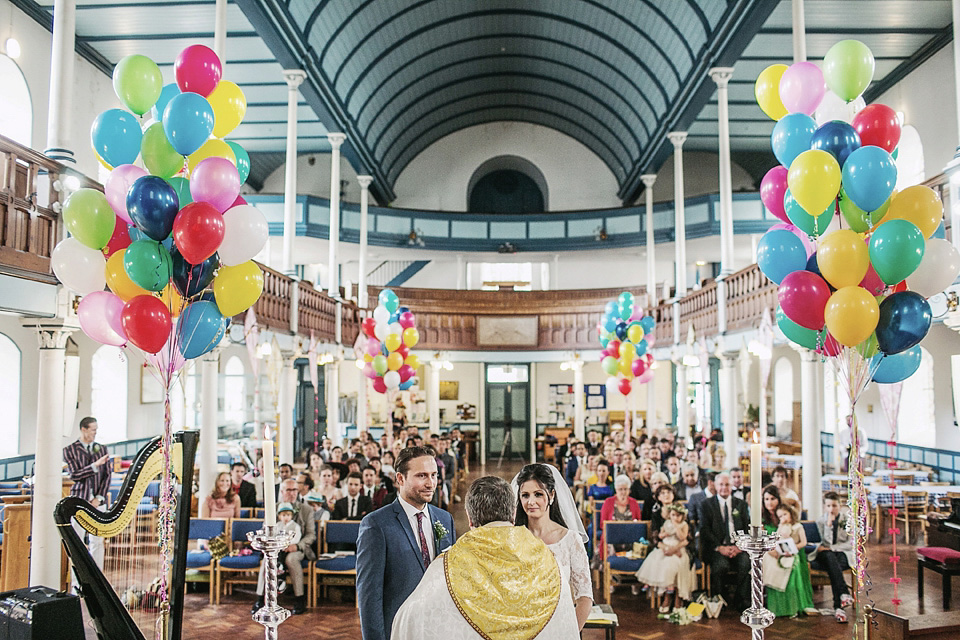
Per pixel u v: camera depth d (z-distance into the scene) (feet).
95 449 26.32
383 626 9.79
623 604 24.99
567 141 84.99
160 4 40.14
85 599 11.94
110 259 15.08
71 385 35.24
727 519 23.94
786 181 16.58
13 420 38.29
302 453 72.38
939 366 43.75
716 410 72.90
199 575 25.77
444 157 85.15
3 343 38.22
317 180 76.84
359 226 71.00
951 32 43.32
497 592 7.23
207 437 32.99
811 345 17.11
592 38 57.98
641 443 48.73
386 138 71.46
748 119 62.34
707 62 43.73
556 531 10.87
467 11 56.75
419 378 79.00
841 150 15.06
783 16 41.81
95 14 41.06
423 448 11.32
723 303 43.32
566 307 67.15
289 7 39.96
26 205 19.38
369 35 51.11
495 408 75.46
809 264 16.28
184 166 15.67
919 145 48.24
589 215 74.54
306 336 46.26
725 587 24.71
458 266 77.10
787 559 23.04
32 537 20.59
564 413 77.97
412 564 10.55
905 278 15.01
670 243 72.49
